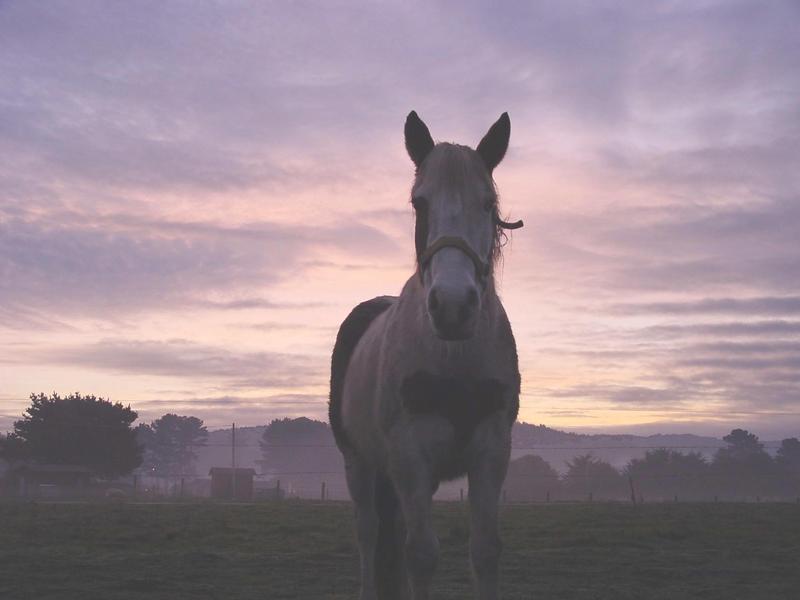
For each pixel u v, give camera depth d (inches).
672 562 347.6
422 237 160.9
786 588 274.8
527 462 3314.5
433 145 173.5
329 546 416.5
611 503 1238.3
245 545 423.5
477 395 159.0
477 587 158.7
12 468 2272.4
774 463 3442.4
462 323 145.3
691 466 3277.6
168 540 453.4
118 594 259.0
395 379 164.1
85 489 2209.6
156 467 4825.3
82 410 2511.1
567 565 337.7
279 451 5403.5
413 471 160.7
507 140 172.6
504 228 172.6
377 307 230.8
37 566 328.8
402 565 214.7
